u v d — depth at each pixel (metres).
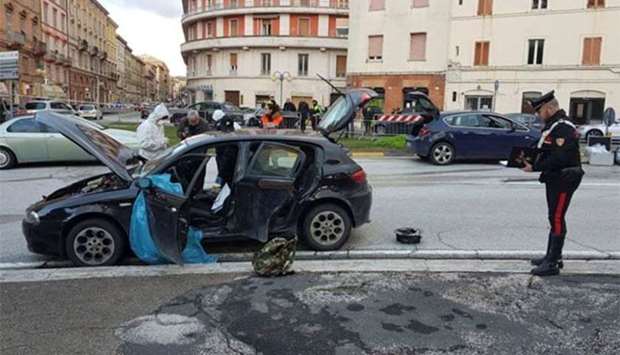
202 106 29.38
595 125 24.19
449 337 3.69
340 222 5.89
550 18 30.48
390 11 35.47
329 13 45.78
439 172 12.22
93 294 4.46
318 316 4.02
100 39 80.75
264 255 4.99
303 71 46.81
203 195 6.05
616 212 7.77
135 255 5.60
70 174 11.66
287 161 5.71
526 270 5.10
